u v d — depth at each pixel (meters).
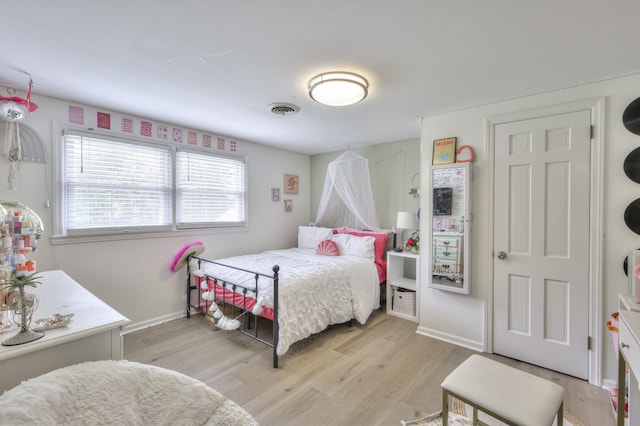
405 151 3.97
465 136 2.69
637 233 1.98
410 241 3.58
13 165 2.26
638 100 1.97
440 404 1.90
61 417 0.90
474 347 2.65
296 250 4.26
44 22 1.46
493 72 1.98
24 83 2.20
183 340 2.77
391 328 3.14
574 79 2.08
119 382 1.05
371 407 1.87
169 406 1.08
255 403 1.89
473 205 2.65
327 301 2.87
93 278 2.72
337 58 1.80
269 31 1.53
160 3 1.32
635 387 1.58
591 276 2.13
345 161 3.98
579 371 2.18
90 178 2.71
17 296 1.12
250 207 4.13
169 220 3.26
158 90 2.32
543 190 2.31
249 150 4.10
